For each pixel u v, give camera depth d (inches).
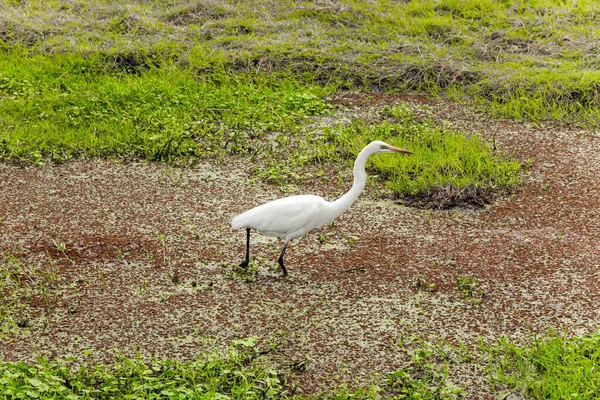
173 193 494.9
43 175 515.8
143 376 313.0
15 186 498.9
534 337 346.6
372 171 534.0
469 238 444.8
